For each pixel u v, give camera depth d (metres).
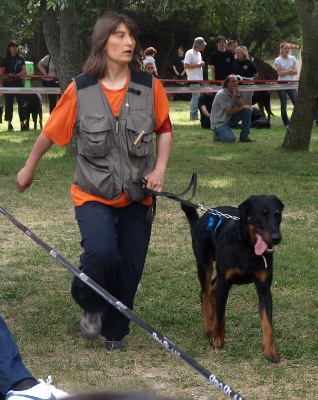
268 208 4.80
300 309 6.12
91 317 4.96
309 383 4.73
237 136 17.88
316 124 20.28
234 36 34.09
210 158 14.27
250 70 19.45
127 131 4.77
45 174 12.20
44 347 5.22
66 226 8.89
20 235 8.48
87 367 4.91
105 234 4.71
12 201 10.12
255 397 4.50
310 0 14.35
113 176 4.76
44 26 14.30
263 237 4.77
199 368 2.80
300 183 11.61
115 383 4.62
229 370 4.91
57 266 7.34
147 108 4.83
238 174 12.45
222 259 5.06
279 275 6.99
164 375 4.82
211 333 5.49
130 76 4.84
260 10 29.50
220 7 29.81
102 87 4.79
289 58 20.06
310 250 7.84
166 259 7.49
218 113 16.83
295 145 15.21
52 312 5.98
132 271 4.96
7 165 13.19
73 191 4.91
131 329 5.62
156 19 32.75
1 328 3.35
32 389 2.75
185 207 5.57
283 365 5.02
